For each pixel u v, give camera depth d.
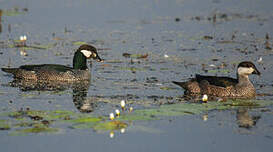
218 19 33.69
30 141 12.38
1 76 19.81
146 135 12.96
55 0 40.03
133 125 13.60
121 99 16.34
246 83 17.14
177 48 25.05
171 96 16.91
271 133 13.20
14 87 17.94
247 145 12.34
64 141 12.38
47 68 19.47
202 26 31.17
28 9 35.88
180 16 34.56
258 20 33.31
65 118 13.82
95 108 15.12
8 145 12.08
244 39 27.25
